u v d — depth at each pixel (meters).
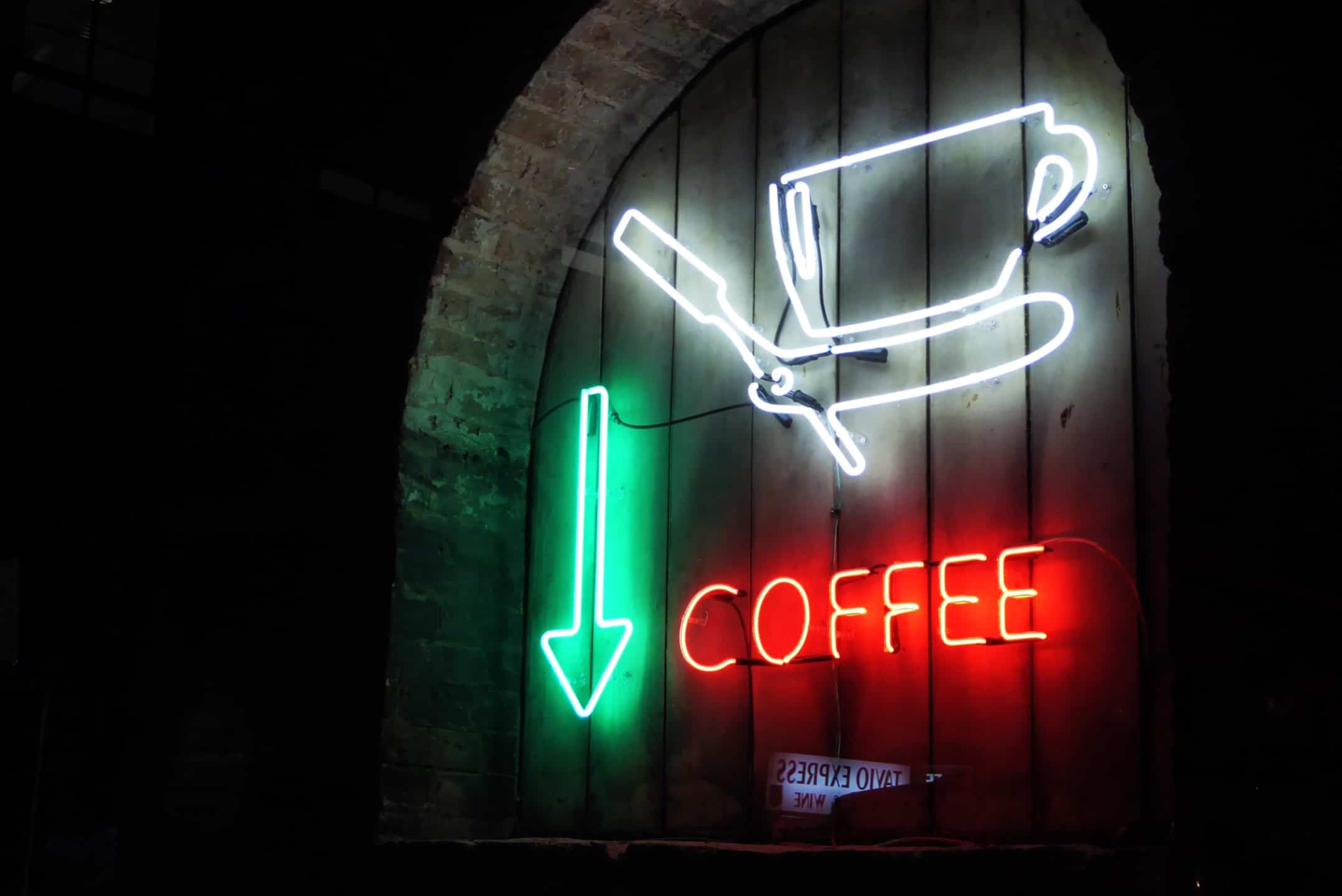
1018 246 3.53
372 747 4.17
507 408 4.65
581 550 4.39
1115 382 3.27
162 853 4.29
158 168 4.61
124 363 4.50
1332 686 2.44
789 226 3.95
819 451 3.87
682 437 4.22
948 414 3.60
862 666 3.64
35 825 4.07
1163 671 3.07
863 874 3.02
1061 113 3.50
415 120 4.62
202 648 4.46
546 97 4.34
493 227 4.49
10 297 4.34
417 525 4.36
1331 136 2.60
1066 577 3.28
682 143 4.45
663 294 4.38
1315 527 2.51
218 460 4.59
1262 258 2.66
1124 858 2.65
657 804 4.03
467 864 3.86
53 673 4.24
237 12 4.79
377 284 4.58
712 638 4.00
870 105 3.95
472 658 4.42
